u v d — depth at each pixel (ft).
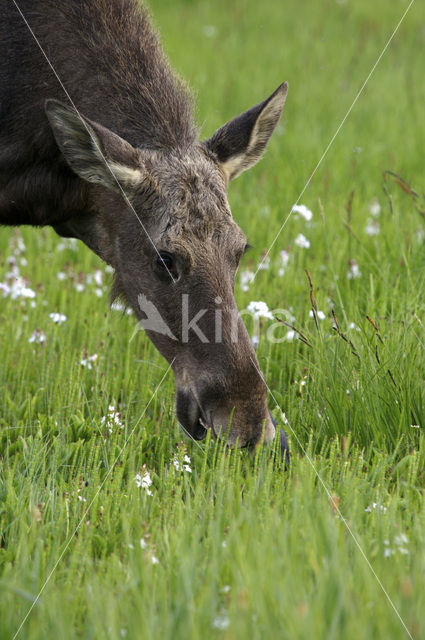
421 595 29.86
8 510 37.78
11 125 50.70
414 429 44.57
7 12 50.47
